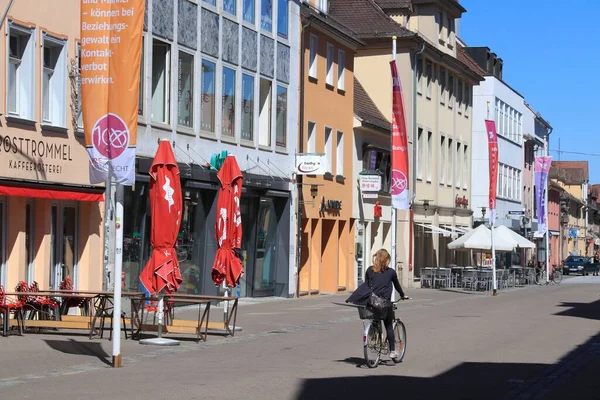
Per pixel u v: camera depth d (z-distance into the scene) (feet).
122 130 49.52
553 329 80.59
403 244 166.09
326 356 58.13
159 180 64.23
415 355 59.62
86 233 79.97
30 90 71.82
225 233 72.95
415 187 169.48
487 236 162.61
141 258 88.74
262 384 45.11
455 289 166.50
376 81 166.61
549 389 45.78
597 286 194.29
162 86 93.35
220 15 103.86
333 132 135.74
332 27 132.36
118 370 49.57
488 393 44.01
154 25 90.53
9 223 70.49
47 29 73.82
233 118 107.45
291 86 122.01
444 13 190.29
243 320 85.10
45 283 73.87
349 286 141.38
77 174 77.30
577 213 413.59
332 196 135.13
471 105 213.05
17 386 43.09
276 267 120.88
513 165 262.67
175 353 58.59
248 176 109.29
